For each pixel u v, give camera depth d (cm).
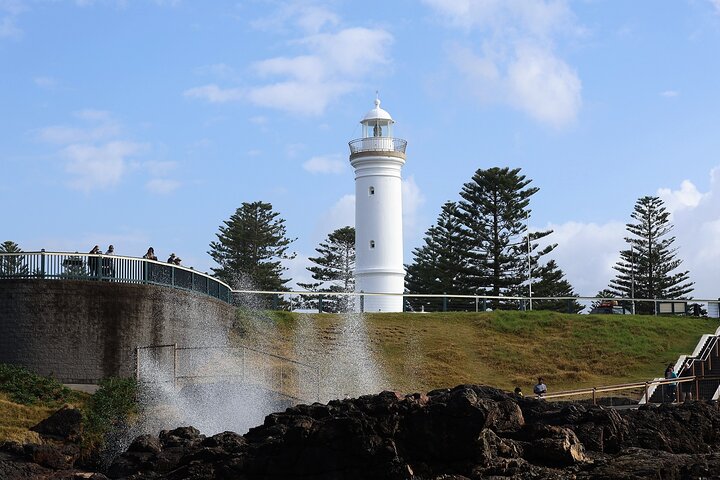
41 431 3381
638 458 2695
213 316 4722
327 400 4206
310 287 10238
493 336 5634
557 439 2698
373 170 6944
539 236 9319
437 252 9531
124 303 4025
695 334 5778
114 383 3744
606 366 5231
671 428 3009
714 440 3056
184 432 3117
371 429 2556
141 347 4025
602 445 2828
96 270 4028
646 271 10212
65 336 3912
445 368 5025
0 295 3922
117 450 3350
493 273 9244
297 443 2591
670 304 6531
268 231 9769
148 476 2764
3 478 2872
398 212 6994
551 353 5403
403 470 2522
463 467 2569
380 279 6888
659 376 5059
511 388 4841
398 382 4753
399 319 5859
